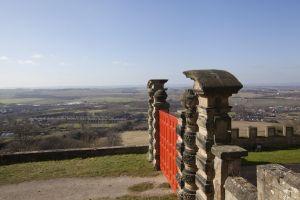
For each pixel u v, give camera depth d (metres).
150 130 15.54
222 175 5.91
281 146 18.81
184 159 7.54
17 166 15.45
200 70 6.79
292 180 3.62
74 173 14.21
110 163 15.60
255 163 14.76
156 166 14.33
